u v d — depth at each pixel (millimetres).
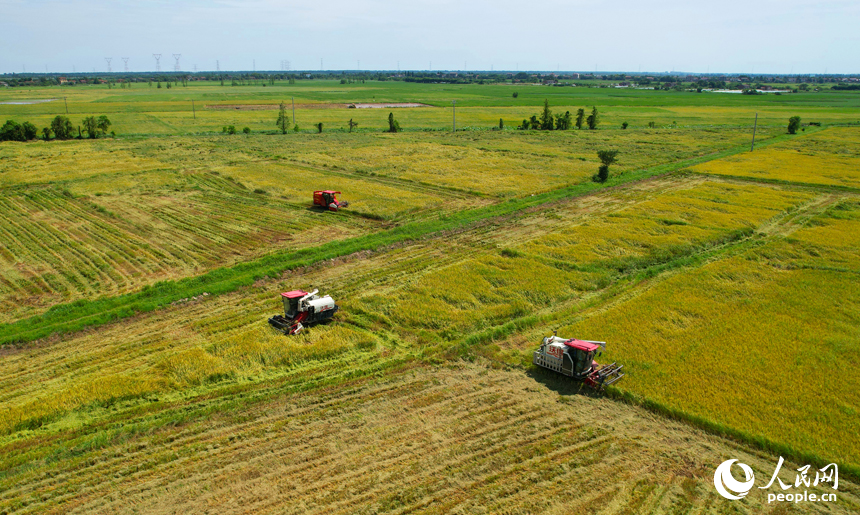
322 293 32531
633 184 62594
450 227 45625
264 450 18922
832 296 31328
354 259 38406
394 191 58188
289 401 21828
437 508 16188
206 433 19891
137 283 34000
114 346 26469
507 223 46844
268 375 23750
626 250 39438
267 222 46750
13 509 16484
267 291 32969
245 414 20969
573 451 18703
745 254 38562
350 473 17750
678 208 50906
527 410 21094
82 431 20125
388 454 18625
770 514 15969
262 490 17094
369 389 22594
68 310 29828
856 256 38344
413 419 20562
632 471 17750
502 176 66625
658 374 23109
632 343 25828
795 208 51500
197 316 29641
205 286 33125
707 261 37500
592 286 33000
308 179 64000
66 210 50281
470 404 21500
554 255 38375
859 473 17266
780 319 28312
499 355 25125
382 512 16109
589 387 22562
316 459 18453
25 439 19656
